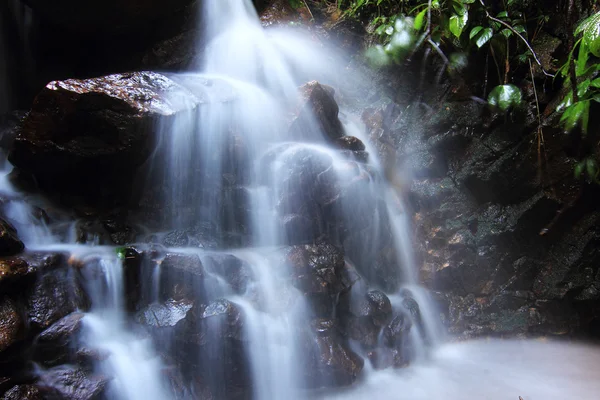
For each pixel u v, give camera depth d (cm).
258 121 462
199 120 421
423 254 516
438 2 543
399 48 562
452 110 537
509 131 509
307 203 429
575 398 378
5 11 536
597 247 489
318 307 392
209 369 350
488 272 501
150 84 417
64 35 552
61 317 323
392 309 440
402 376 411
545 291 490
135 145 383
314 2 710
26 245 360
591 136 471
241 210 430
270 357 362
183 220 422
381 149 531
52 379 302
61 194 408
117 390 314
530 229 505
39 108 375
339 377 373
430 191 530
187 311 342
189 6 571
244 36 575
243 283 377
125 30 543
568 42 505
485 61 543
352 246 450
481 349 469
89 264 345
